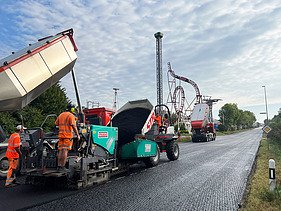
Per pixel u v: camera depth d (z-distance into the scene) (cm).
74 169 702
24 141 740
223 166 1091
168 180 826
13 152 793
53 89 2502
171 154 1273
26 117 2106
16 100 713
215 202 591
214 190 697
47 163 708
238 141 3097
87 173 725
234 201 596
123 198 627
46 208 560
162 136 1199
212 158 1366
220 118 8906
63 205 578
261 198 588
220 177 864
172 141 1307
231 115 8869
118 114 1105
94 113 1216
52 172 683
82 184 716
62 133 693
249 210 510
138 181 816
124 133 1026
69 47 870
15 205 584
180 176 888
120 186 749
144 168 1062
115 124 1072
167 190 701
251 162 1206
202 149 1934
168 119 1355
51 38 845
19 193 690
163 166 1109
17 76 708
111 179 849
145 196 644
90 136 746
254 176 820
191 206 564
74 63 891
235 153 1616
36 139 728
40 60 770
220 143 2727
